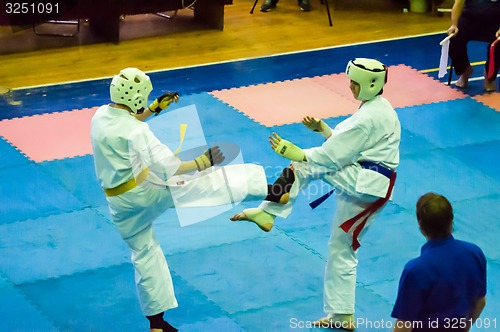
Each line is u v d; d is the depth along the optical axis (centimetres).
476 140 1237
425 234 588
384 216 1015
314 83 1441
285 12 1798
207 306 841
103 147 712
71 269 906
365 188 740
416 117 1307
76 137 1234
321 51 1588
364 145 734
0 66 1477
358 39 1653
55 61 1507
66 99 1363
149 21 1722
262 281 885
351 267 788
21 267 906
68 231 982
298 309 839
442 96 1390
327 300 800
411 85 1434
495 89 1422
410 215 1017
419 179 1109
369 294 862
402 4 1831
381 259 926
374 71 725
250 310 836
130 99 710
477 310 605
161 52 1565
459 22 1370
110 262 922
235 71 1486
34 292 863
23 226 990
